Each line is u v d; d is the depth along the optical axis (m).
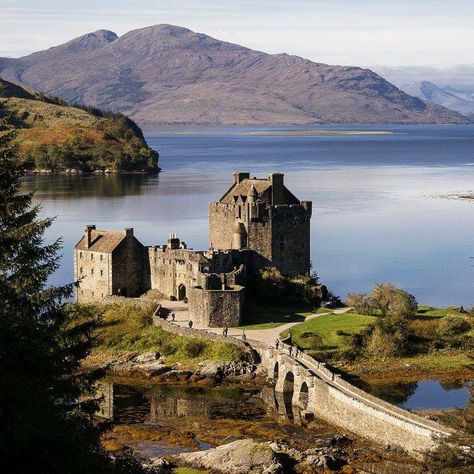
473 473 100.25
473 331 184.12
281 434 138.25
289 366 158.38
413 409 144.62
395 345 174.00
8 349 68.06
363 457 126.25
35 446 65.50
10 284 76.75
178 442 135.00
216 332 182.38
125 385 166.38
